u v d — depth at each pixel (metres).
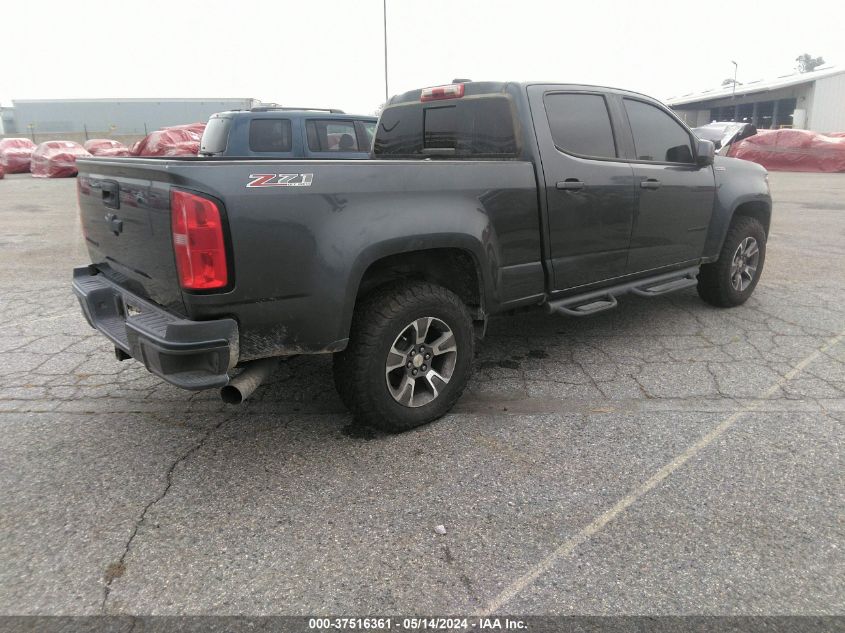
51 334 5.09
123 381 4.14
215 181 2.56
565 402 3.76
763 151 22.69
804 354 4.48
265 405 3.78
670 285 4.78
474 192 3.44
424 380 3.46
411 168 3.17
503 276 3.69
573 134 4.05
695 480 2.89
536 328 5.21
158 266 2.77
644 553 2.41
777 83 48.78
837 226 10.22
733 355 4.48
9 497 2.82
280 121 8.30
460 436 3.35
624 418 3.54
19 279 7.00
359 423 3.37
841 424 3.42
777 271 7.06
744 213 5.72
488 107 3.97
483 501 2.76
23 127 58.66
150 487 2.90
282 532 2.56
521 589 2.23
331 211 2.86
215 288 2.61
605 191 4.14
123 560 2.40
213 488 2.88
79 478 2.98
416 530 2.57
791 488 2.82
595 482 2.89
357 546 2.47
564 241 3.99
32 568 2.36
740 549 2.42
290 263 2.76
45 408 3.74
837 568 2.31
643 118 4.59
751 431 3.35
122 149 25.69
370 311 3.13
